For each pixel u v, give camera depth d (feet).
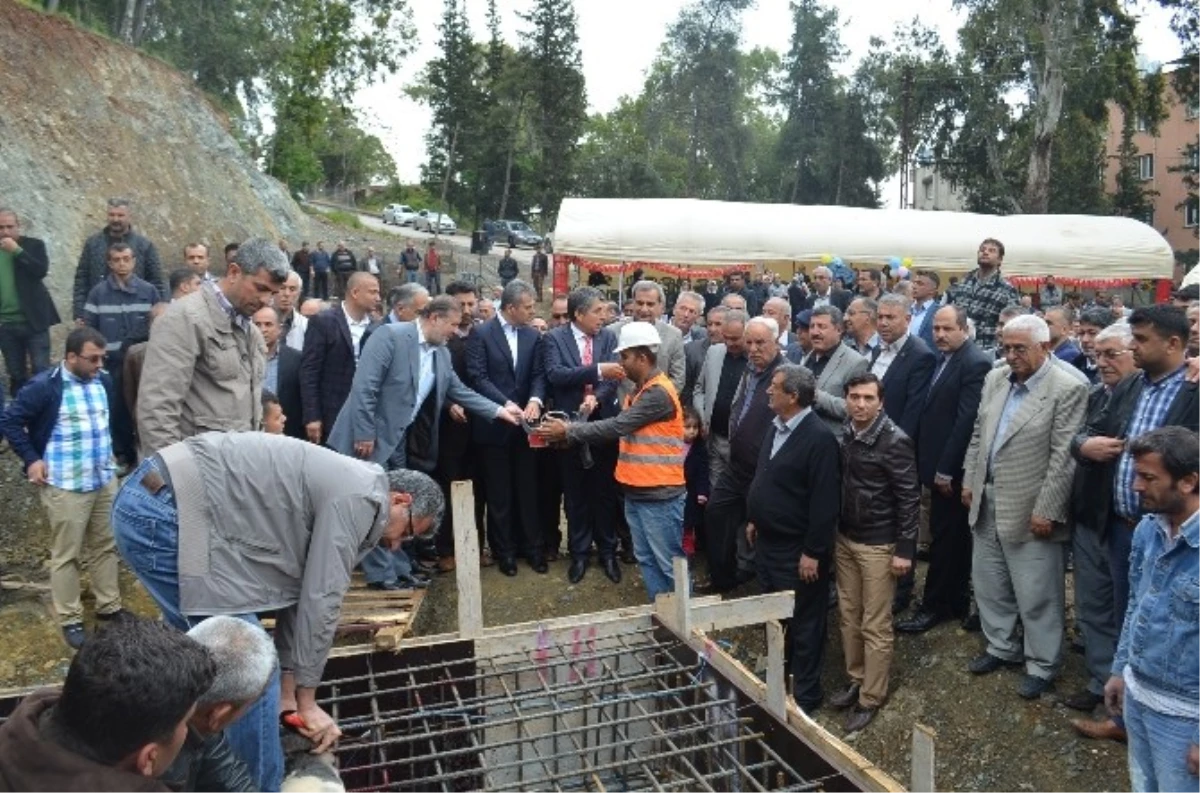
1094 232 63.31
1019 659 16.28
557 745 12.73
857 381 15.70
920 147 117.29
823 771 9.73
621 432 17.12
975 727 15.64
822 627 16.72
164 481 8.93
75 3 71.72
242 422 12.42
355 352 19.21
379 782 11.34
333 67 116.37
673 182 168.76
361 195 205.87
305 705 9.20
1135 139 125.90
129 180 51.08
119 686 5.32
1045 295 61.67
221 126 65.98
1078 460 14.49
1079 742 14.47
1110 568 14.44
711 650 12.23
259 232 63.72
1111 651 14.73
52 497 16.20
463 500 12.94
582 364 20.12
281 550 9.05
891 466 15.75
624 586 20.42
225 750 7.70
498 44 155.22
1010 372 15.96
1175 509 10.06
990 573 16.22
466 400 19.02
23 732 5.43
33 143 44.37
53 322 25.36
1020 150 104.47
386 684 12.61
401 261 83.97
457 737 12.44
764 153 173.47
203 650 5.90
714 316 21.58
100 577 17.29
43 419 16.17
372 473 9.30
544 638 13.30
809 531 15.97
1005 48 101.09
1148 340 13.11
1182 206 107.04
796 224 60.95
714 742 11.03
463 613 13.09
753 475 18.44
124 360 19.33
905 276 47.78
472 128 152.35
